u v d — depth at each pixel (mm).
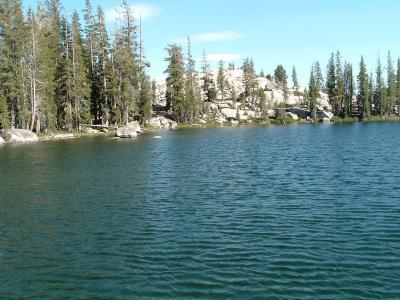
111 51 95312
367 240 17828
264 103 140375
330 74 147125
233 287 13562
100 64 98000
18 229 20266
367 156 44094
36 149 56812
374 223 20203
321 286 13516
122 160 44688
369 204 23750
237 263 15547
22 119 76875
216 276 14438
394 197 25172
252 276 14375
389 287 13383
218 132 92000
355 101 155750
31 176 35156
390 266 15031
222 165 40469
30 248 17609
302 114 145125
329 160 41969
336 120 138000
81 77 85938
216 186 29953
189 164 41375
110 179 33344
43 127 81500
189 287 13641
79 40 96500
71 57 89625
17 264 15914
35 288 13859
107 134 85062
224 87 163875
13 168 39750
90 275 14781
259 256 16188
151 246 17594
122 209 23797
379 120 137750
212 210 23250
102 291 13531
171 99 119125
